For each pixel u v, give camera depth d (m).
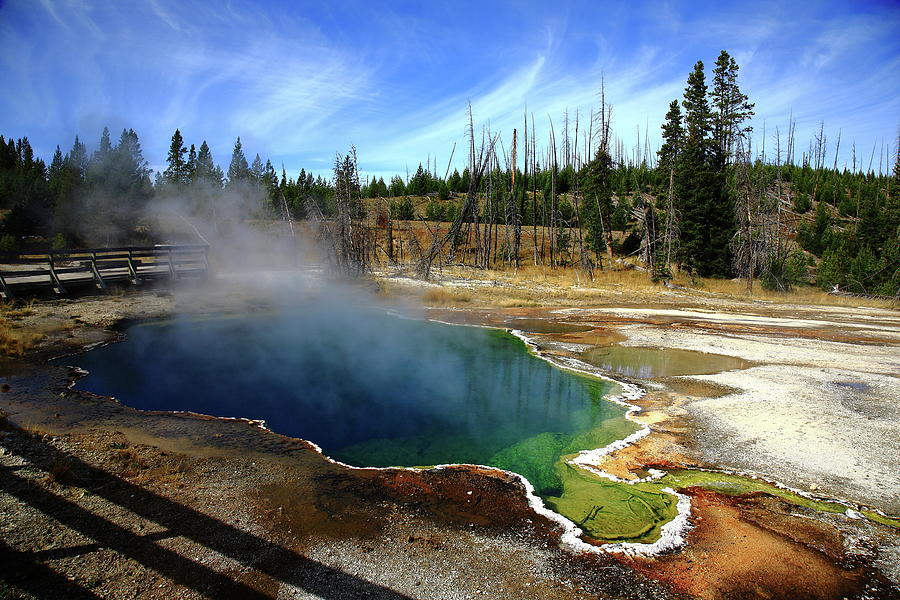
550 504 5.74
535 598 4.03
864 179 63.19
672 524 5.26
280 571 4.23
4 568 4.04
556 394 10.16
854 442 7.37
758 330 16.73
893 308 23.17
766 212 31.25
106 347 13.00
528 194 50.19
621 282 29.73
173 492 5.50
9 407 8.08
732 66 33.81
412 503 5.55
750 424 8.16
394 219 46.91
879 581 4.35
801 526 5.22
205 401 9.26
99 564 4.18
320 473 6.27
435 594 4.02
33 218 39.19
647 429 8.11
